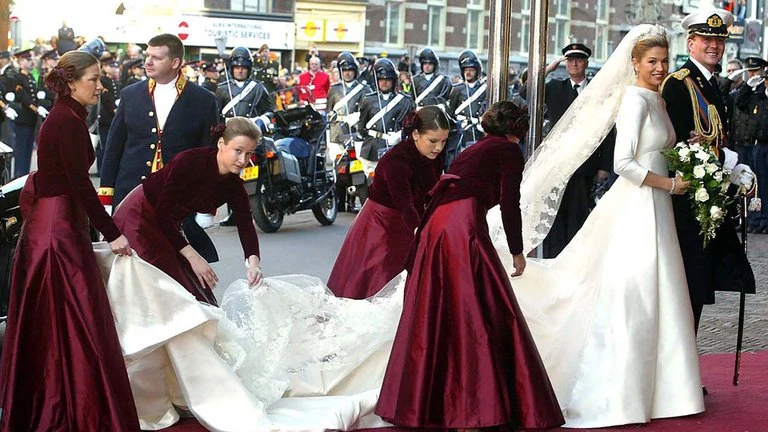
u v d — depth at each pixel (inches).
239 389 225.8
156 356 229.0
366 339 252.4
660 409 243.9
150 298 223.5
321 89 953.5
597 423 237.5
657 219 247.6
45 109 737.0
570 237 399.5
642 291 243.0
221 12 937.5
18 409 214.2
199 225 325.1
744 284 262.2
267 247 501.0
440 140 269.3
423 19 979.9
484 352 218.8
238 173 246.2
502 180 230.5
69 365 214.4
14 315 217.5
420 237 227.9
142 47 935.7
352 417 229.6
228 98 581.3
